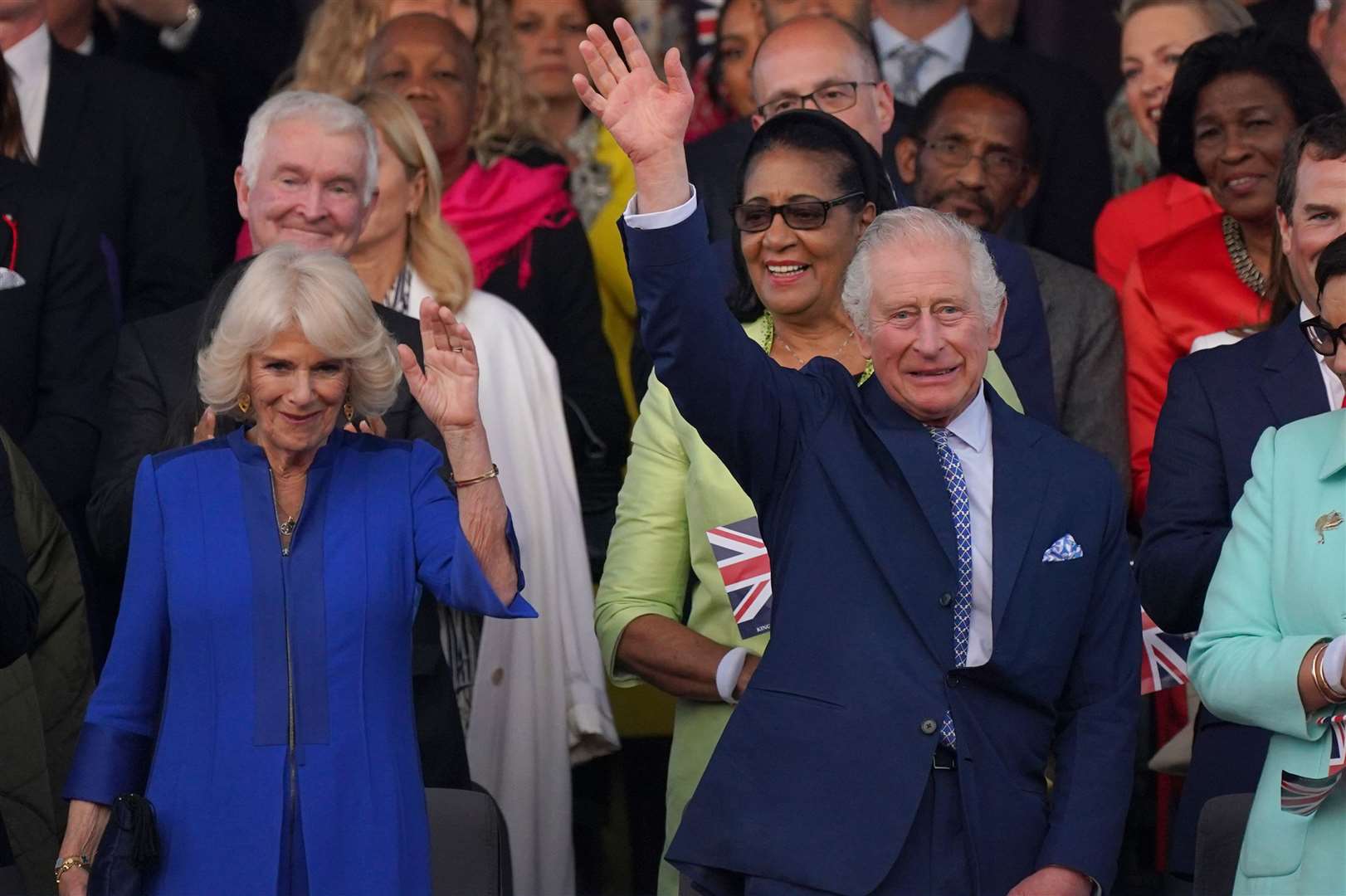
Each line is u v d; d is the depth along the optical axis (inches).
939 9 967.6
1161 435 603.5
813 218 609.9
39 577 623.8
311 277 510.9
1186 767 695.1
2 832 591.5
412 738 512.7
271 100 699.4
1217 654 486.9
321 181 682.2
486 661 713.0
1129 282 796.0
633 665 603.8
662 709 788.0
